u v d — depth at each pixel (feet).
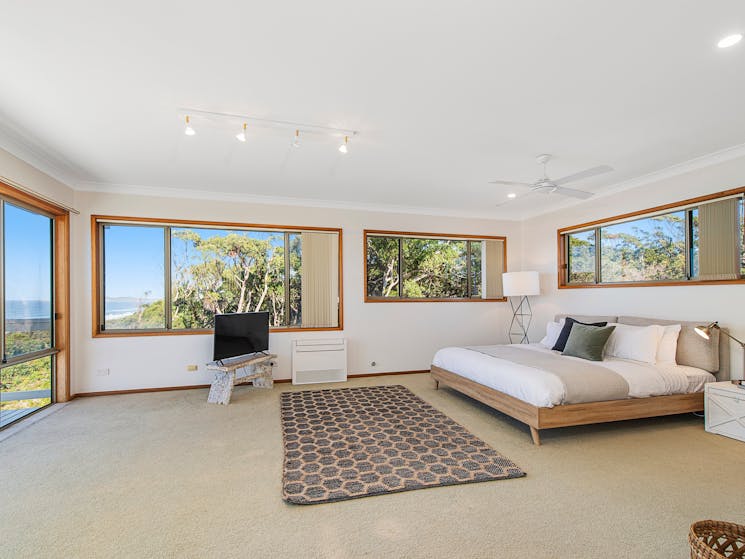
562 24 6.13
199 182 14.69
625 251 15.37
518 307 20.67
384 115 9.27
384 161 12.42
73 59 6.98
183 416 12.14
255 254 17.10
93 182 14.56
